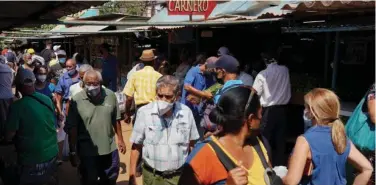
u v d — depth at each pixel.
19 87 3.83
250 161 2.12
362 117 3.68
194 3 7.18
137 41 13.28
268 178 2.12
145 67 5.73
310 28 5.55
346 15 5.52
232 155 2.06
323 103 2.84
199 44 9.87
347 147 2.86
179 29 9.73
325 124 2.86
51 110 3.94
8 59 13.31
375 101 3.49
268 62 6.11
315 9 4.89
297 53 7.93
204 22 7.33
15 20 4.85
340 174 2.85
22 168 3.79
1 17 4.75
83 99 4.41
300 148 2.79
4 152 4.13
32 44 24.06
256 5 6.81
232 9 7.38
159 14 10.02
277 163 6.07
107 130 4.46
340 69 6.90
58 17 5.66
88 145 4.38
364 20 5.11
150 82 5.61
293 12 5.36
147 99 5.60
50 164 3.90
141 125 3.49
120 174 6.22
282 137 6.13
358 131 3.68
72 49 21.48
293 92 6.78
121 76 13.71
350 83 6.72
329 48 6.95
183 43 10.69
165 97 3.40
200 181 2.04
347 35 6.79
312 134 2.82
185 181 2.07
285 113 6.11
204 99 5.27
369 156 3.64
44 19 5.13
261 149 2.21
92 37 17.11
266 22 7.01
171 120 3.45
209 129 4.71
